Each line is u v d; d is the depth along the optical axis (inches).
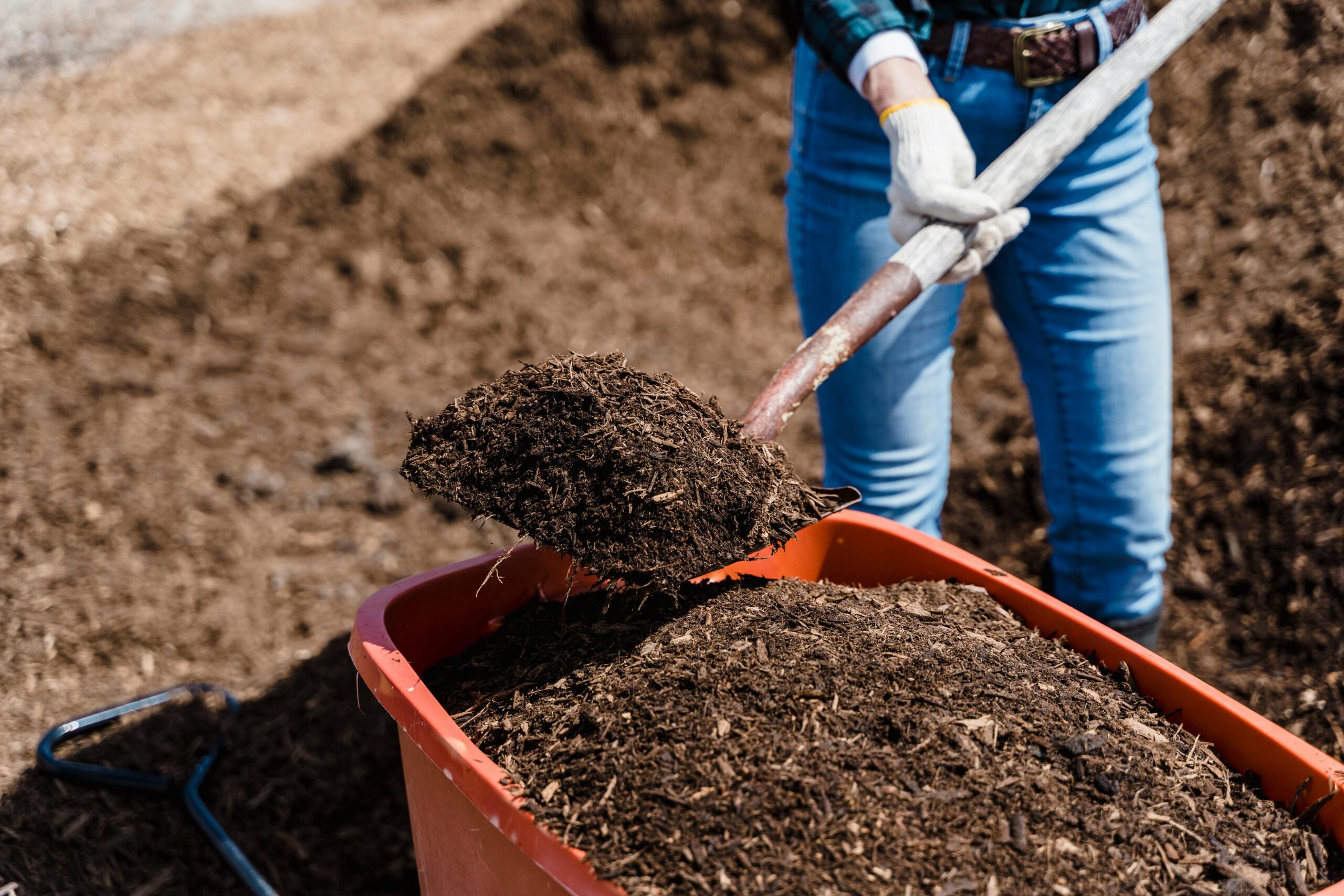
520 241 163.5
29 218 137.4
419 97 175.0
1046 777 44.9
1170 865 42.4
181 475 112.7
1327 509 95.6
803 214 69.7
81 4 181.6
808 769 43.6
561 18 188.2
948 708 47.3
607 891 38.7
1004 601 58.6
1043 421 71.3
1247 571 96.7
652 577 48.4
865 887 39.4
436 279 154.6
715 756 44.4
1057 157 58.6
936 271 57.2
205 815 75.6
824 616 54.1
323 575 103.4
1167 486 71.1
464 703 53.9
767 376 139.6
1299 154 128.7
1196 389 111.7
